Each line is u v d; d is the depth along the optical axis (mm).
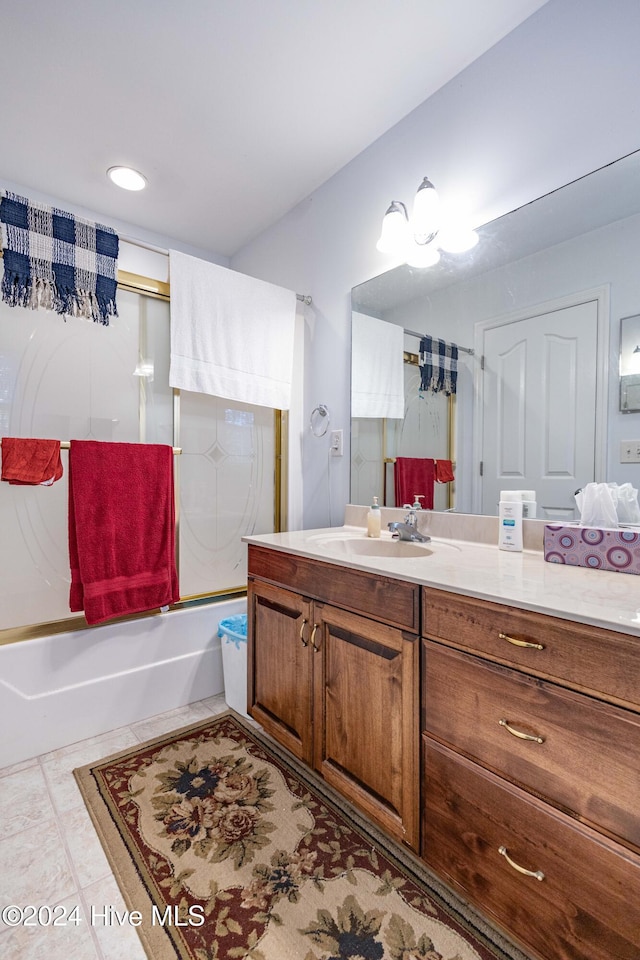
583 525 1246
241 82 1576
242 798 1405
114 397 1877
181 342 1835
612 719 756
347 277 2037
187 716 1911
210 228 2518
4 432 1650
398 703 1125
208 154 1939
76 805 1373
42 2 1281
